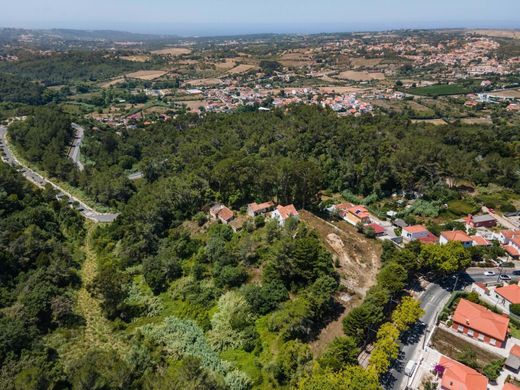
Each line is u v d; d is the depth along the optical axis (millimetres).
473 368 59562
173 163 145875
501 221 105188
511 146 149375
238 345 65000
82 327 74562
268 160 123688
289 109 197500
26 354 62406
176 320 72875
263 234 89812
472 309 67562
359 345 63312
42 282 80500
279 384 56906
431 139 142750
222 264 81875
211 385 53438
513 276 82375
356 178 128250
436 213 110062
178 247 92062
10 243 90062
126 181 141375
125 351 67250
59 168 151625
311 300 65125
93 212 131125
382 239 95750
